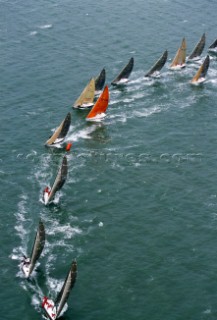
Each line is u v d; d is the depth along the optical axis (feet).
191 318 283.59
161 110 479.00
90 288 298.97
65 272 308.81
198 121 463.42
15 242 328.08
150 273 309.83
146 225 345.72
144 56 572.10
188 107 485.15
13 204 359.05
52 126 445.37
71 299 291.79
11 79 512.63
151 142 431.84
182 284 303.07
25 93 491.72
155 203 365.20
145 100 494.59
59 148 418.51
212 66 567.18
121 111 474.49
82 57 561.84
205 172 398.21
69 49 577.43
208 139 438.40
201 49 572.10
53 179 385.70
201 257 322.14
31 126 443.73
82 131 442.91
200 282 304.91
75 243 329.52
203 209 360.69
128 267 313.32
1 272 306.14
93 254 321.93
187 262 318.24
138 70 545.44
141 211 357.41
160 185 382.63
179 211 358.64
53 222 345.31
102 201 365.40
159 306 289.74
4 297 291.58
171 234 338.75
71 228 341.00
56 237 333.42
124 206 361.71
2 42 584.81
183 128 452.35
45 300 286.05
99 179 386.73
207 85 524.93
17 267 310.04
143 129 448.65
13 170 391.65
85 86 508.53
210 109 483.10
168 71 549.13
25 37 599.16
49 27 625.41
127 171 396.37
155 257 321.11
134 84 520.83
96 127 449.06
